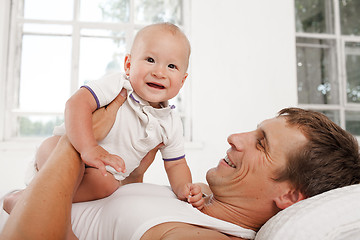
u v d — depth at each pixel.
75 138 0.67
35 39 2.82
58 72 2.85
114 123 0.84
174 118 0.97
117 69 2.91
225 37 2.96
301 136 0.73
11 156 2.50
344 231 0.57
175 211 0.67
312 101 3.34
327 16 3.42
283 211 0.65
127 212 0.67
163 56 0.86
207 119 2.88
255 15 3.03
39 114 2.77
